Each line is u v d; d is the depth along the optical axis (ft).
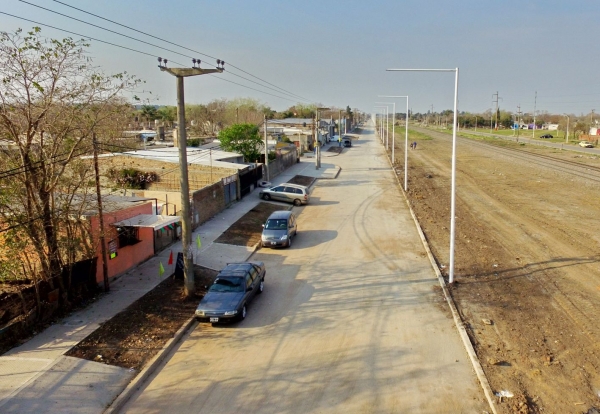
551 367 40.32
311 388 37.86
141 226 61.16
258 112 388.98
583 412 34.04
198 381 39.19
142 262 68.59
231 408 35.40
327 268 68.90
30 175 46.78
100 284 57.77
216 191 103.45
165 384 38.83
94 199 57.93
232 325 50.08
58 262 50.21
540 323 49.16
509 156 234.79
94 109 51.29
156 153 132.26
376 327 49.03
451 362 41.63
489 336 46.32
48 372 38.65
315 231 91.97
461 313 51.90
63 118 48.91
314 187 149.59
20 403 34.47
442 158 234.79
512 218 101.55
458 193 135.44
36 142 49.55
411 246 80.12
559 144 309.63
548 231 89.30
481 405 35.22
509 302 54.85
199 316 49.21
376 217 104.37
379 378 39.19
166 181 119.34
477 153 254.88
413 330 48.19
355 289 60.18
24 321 45.27
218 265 69.67
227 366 41.60
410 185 151.02
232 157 144.56
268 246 79.00
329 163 216.74
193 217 89.51
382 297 57.26
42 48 45.68
